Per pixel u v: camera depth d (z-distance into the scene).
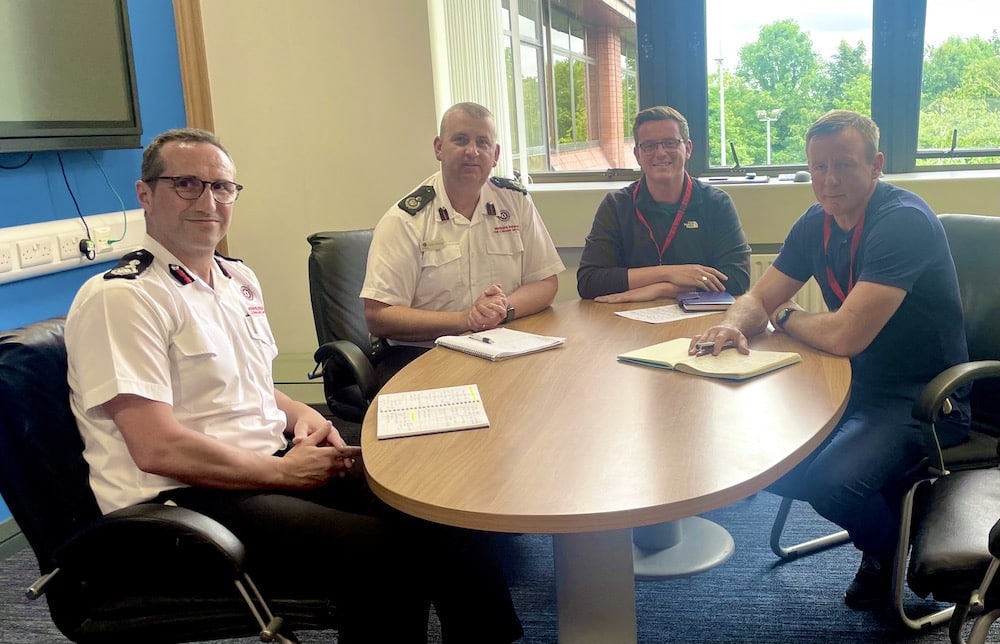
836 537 2.47
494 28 3.59
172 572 1.50
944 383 1.71
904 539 1.90
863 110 3.57
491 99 3.64
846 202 2.12
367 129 3.68
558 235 3.67
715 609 2.18
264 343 1.91
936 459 1.73
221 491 1.59
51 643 2.19
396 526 1.57
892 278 1.94
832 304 2.27
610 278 2.73
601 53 3.82
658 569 2.34
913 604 2.13
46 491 1.47
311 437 1.78
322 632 2.18
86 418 1.56
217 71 3.74
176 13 3.62
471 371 1.94
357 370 2.25
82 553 1.39
